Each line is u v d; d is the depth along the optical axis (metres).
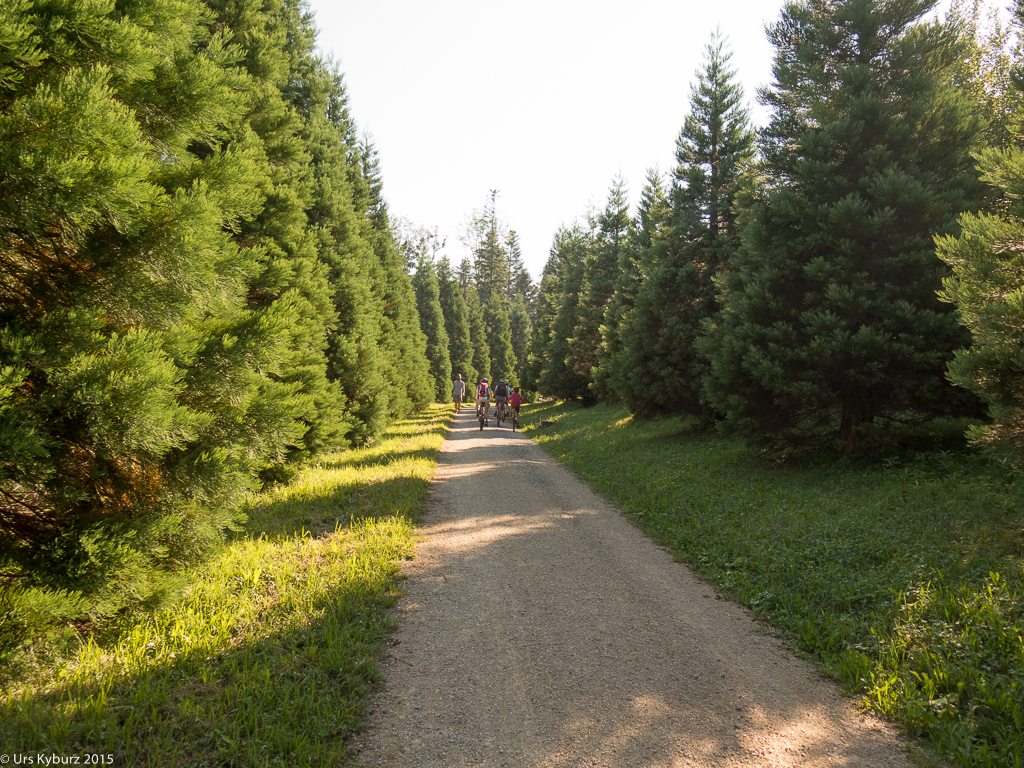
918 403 10.40
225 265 5.25
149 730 3.45
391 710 3.86
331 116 29.44
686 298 20.17
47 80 4.07
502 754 3.36
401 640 4.97
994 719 3.57
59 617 4.11
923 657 4.29
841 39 11.57
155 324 4.88
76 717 3.57
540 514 9.87
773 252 11.48
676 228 20.39
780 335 10.95
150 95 4.93
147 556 4.78
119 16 4.71
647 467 13.62
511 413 27.77
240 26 11.91
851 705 3.92
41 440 3.55
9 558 4.14
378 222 36.56
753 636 5.07
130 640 4.64
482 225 91.94
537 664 4.51
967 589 5.17
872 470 10.12
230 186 5.65
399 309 33.59
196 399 5.27
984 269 6.31
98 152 4.02
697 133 21.34
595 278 36.53
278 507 9.61
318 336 13.53
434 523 9.24
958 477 8.69
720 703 3.93
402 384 30.27
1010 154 6.34
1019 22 7.93
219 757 3.27
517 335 90.44
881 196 10.23
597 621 5.37
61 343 4.00
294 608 5.50
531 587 6.29
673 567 7.05
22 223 3.73
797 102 12.38
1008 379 6.07
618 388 22.02
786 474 11.05
